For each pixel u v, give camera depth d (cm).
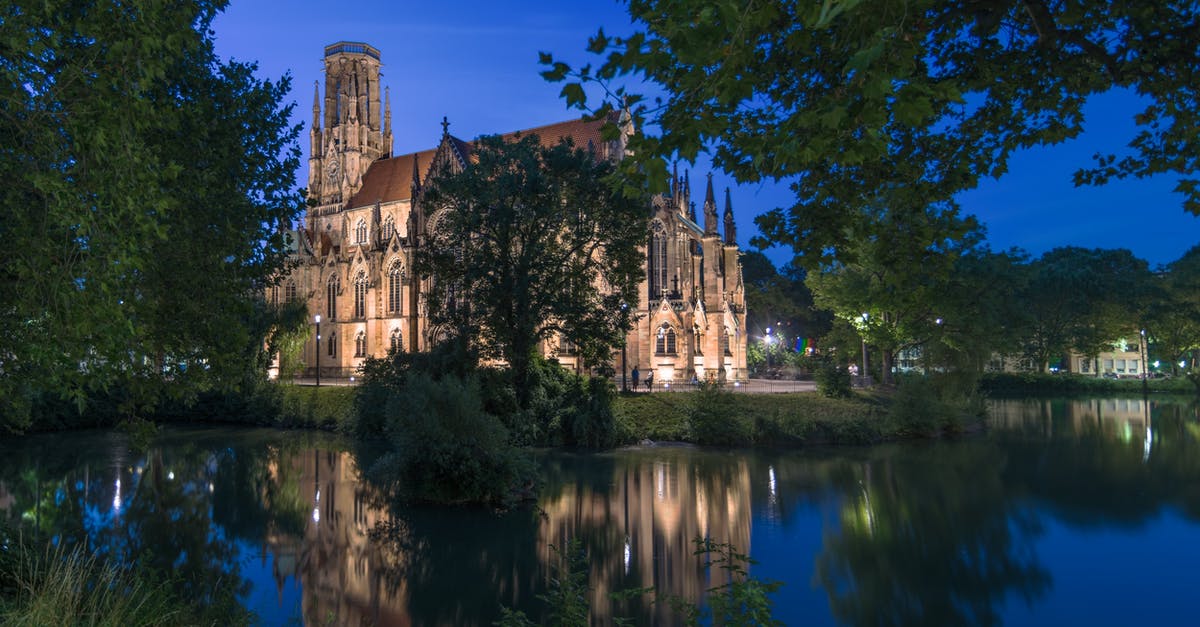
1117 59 974
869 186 1160
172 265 1706
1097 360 13125
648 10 712
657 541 2994
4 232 1157
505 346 5266
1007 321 7325
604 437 5247
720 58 570
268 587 2447
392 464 3588
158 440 5947
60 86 1024
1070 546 2883
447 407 3591
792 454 4966
